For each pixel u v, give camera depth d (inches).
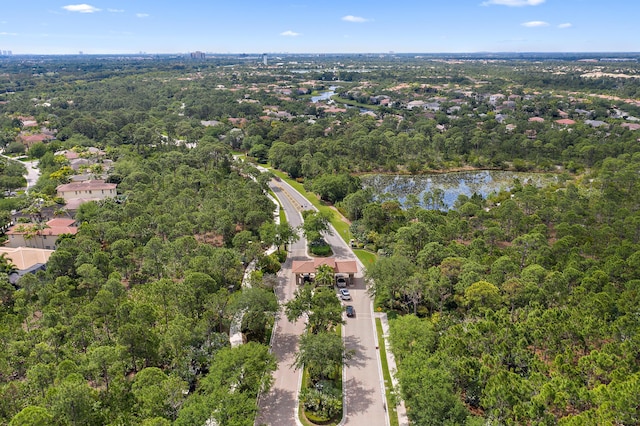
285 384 2497.5
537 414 1916.8
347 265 3722.9
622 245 3602.4
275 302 2839.6
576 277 3139.8
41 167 6678.2
